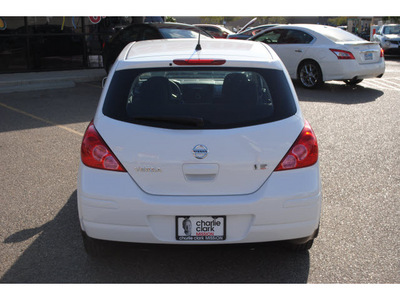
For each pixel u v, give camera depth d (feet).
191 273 11.19
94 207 9.89
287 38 40.78
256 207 9.75
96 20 48.57
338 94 36.60
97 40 49.01
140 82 10.46
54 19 46.21
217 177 9.75
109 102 10.32
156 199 9.72
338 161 19.90
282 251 12.20
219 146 9.71
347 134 24.39
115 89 10.42
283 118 10.18
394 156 20.61
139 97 10.27
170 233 9.88
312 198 10.03
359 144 22.48
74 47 47.91
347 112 29.86
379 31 78.79
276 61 11.06
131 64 10.59
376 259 11.82
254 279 10.93
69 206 15.19
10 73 44.60
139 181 9.81
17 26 44.39
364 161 19.92
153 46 12.49
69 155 20.71
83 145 10.17
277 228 9.98
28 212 14.69
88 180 9.95
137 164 9.77
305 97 35.27
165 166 9.71
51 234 13.17
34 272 11.16
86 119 27.63
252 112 10.12
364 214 14.57
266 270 11.32
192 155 9.66
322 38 38.47
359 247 12.44
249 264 11.59
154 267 11.44
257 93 10.41
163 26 39.99
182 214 9.71
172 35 38.78
